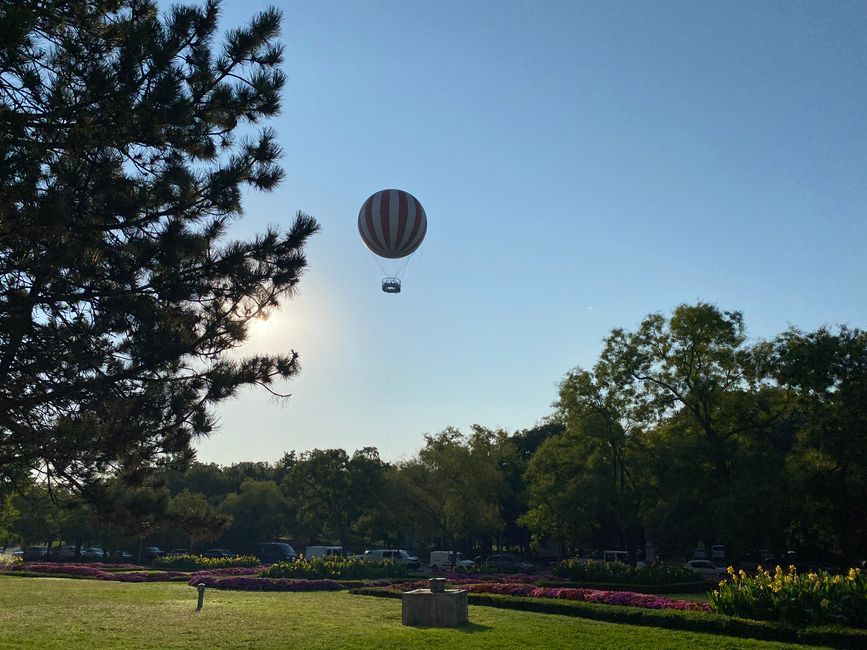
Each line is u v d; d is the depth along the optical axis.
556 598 23.89
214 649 14.55
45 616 19.95
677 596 30.25
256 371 11.27
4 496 12.95
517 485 73.50
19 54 9.80
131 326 10.53
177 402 10.48
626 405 48.16
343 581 34.16
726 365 45.09
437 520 60.81
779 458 40.88
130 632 16.91
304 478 73.62
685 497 42.62
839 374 40.91
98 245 10.12
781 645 15.41
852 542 39.88
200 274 11.45
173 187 11.27
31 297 10.08
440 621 18.66
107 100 10.43
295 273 11.94
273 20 12.33
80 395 10.41
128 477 10.95
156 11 12.05
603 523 54.72
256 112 12.39
